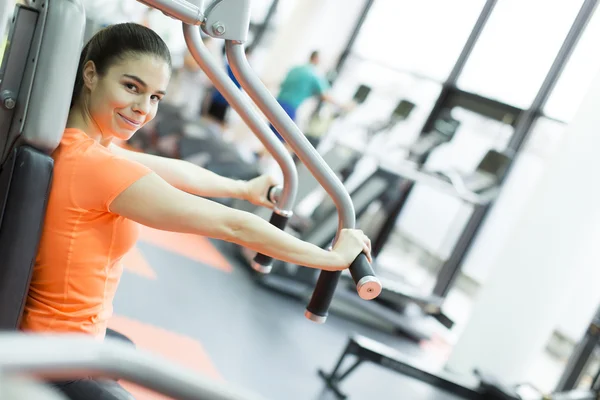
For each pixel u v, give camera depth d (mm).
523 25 5980
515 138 5832
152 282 3846
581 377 4188
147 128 6816
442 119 5746
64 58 1178
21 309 1236
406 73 6906
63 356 496
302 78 6344
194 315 3684
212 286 4242
